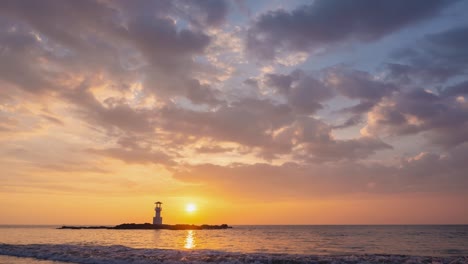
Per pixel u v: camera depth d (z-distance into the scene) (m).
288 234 92.56
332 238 70.25
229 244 49.03
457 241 60.03
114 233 89.06
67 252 29.92
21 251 31.81
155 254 27.92
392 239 66.50
